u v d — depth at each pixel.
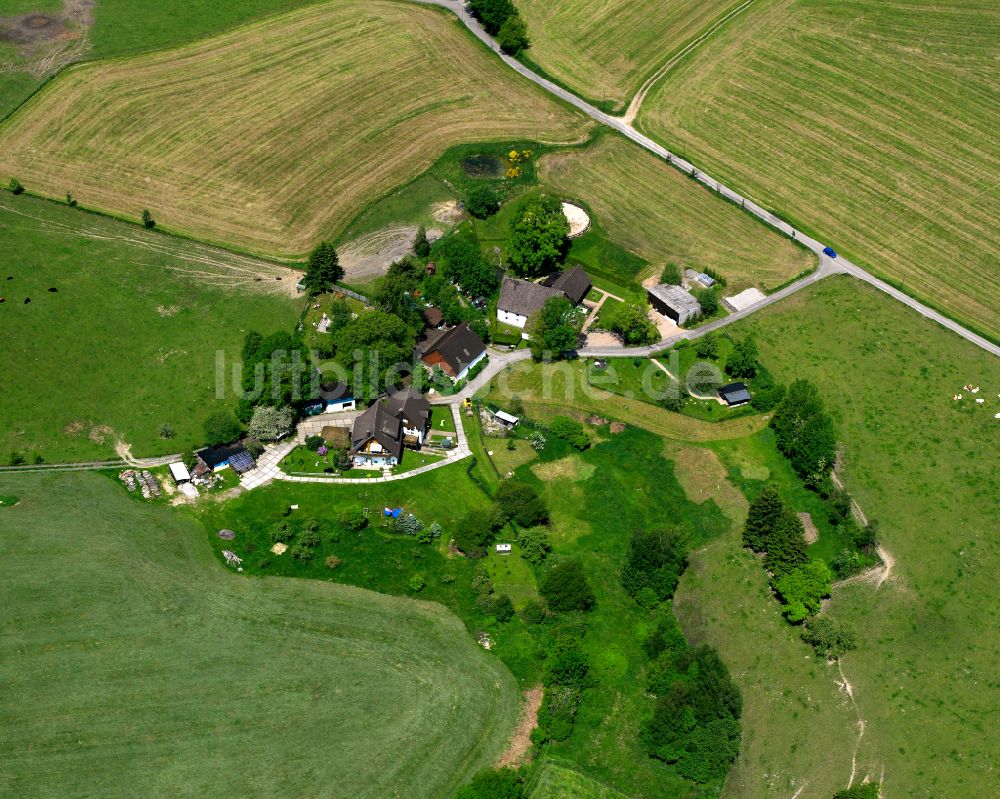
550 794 94.12
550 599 106.62
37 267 143.88
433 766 94.88
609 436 126.31
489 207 157.88
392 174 167.12
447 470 120.94
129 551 110.06
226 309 139.75
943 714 101.69
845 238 158.50
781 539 110.75
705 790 95.88
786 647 106.88
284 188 163.00
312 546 111.25
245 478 118.75
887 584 111.75
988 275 152.62
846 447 125.94
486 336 138.38
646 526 116.44
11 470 118.00
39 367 129.38
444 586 109.19
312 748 95.25
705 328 141.50
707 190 166.75
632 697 101.56
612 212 161.62
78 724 95.56
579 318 134.62
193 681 99.31
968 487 121.56
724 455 124.56
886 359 138.00
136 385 128.62
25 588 105.81
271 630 104.06
